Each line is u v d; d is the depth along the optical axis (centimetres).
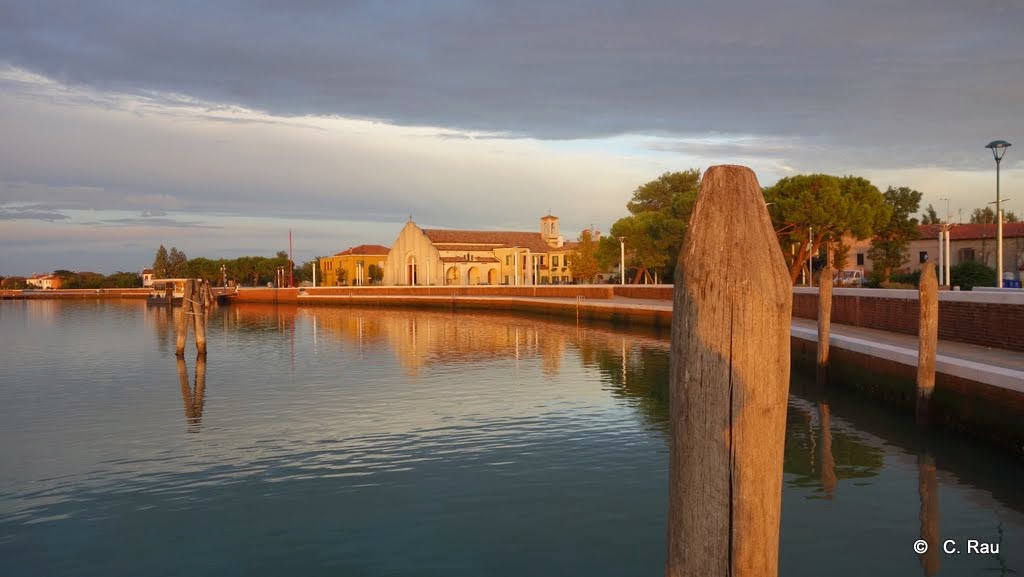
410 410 1906
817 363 2072
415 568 911
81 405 2058
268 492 1224
